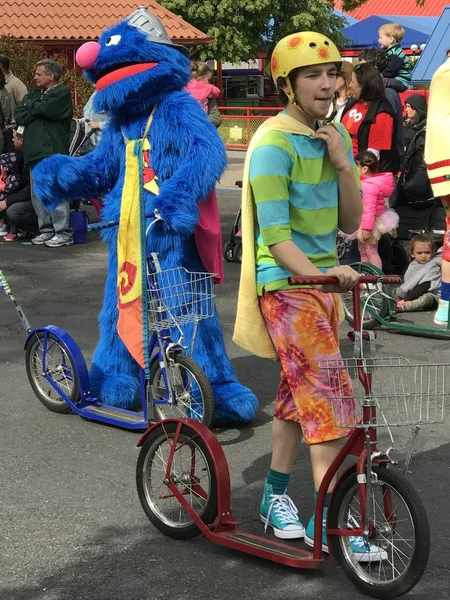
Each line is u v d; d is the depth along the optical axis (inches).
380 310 294.7
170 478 154.7
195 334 201.0
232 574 145.3
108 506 170.1
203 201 199.9
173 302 200.2
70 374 217.9
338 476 150.2
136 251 189.6
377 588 135.7
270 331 147.8
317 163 145.6
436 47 758.5
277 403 153.1
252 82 1393.9
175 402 193.9
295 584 141.9
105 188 217.6
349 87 340.2
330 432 143.1
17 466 188.4
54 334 215.9
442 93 265.4
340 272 132.7
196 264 205.9
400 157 347.6
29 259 406.3
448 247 287.0
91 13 1081.4
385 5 1615.4
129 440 201.9
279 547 144.9
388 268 332.2
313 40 140.5
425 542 129.8
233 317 312.2
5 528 161.5
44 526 162.2
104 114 212.4
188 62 210.5
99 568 147.9
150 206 196.7
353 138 344.8
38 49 698.8
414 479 181.8
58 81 422.3
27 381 243.6
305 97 141.8
